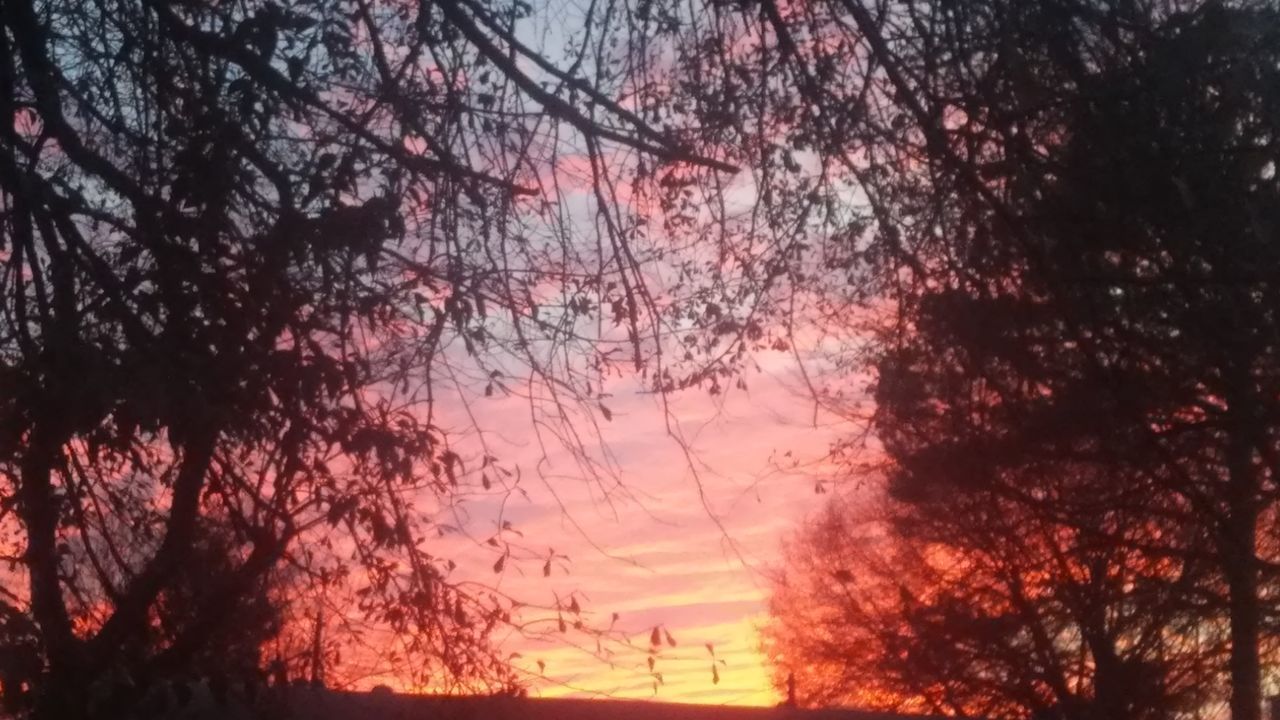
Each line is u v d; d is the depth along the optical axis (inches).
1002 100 247.0
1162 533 365.7
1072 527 323.0
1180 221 250.5
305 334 206.8
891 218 255.0
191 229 205.6
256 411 203.3
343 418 210.8
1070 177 249.6
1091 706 681.0
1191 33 252.2
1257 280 254.7
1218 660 647.1
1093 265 252.5
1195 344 262.7
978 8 248.5
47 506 210.5
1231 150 255.3
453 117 242.7
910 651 738.8
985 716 750.5
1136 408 263.0
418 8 246.1
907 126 253.0
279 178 213.9
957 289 251.6
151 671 226.8
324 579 236.5
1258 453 307.6
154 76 230.1
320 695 262.7
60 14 233.9
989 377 258.8
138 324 199.8
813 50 263.0
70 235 210.8
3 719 204.7
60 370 189.9
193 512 229.1
